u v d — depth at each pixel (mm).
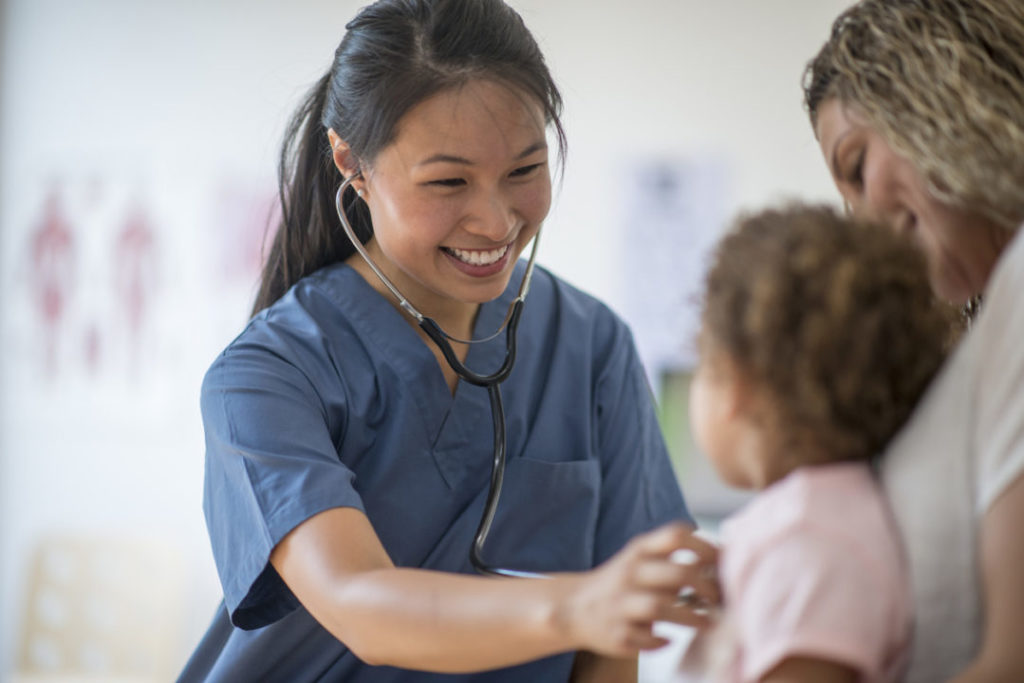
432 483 1189
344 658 1172
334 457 1079
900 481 688
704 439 740
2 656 3584
